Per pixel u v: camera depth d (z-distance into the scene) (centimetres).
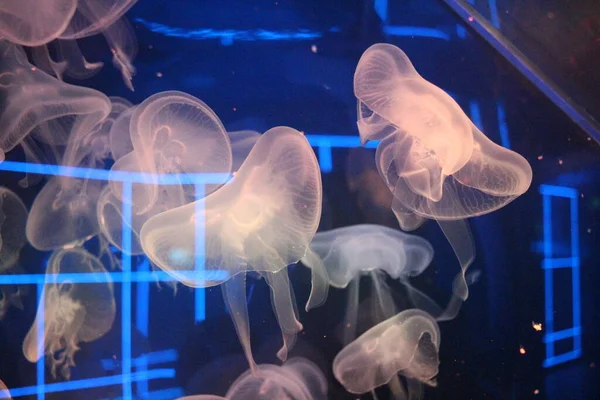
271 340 77
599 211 76
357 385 77
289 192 71
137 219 77
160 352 77
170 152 75
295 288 77
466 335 77
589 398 75
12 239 76
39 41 73
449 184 77
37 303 77
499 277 77
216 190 73
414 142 76
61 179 77
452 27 78
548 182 76
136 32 77
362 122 77
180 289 77
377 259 78
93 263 77
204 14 78
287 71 79
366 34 78
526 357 76
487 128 78
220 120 78
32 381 77
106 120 77
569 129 76
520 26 75
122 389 77
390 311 78
